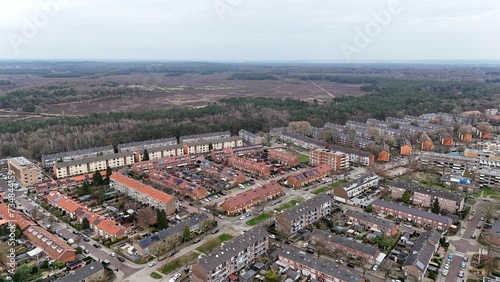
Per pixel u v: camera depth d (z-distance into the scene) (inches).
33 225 6323.8
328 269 5002.5
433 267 5280.5
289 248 5974.4
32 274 5128.0
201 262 4859.7
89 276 4904.0
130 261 5516.7
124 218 6860.2
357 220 6771.7
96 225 6397.6
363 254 5506.9
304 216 6589.6
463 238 6205.7
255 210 7342.5
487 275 5108.3
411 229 6604.3
